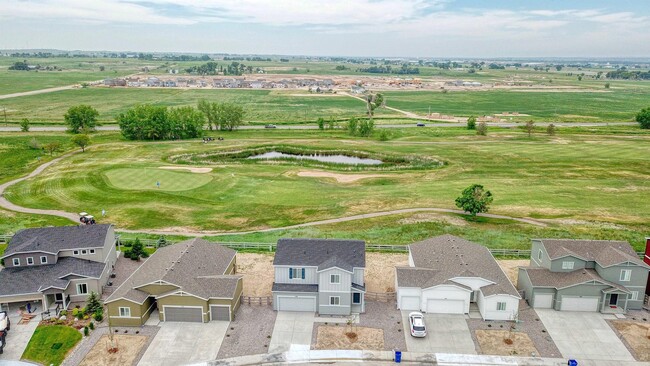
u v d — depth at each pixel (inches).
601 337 1779.0
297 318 1909.4
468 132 6688.0
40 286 1932.8
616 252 2009.1
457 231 2876.5
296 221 3097.9
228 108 6781.5
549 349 1705.2
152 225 2999.5
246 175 4254.4
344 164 4854.8
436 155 5123.0
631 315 1936.5
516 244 2691.9
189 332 1801.2
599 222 3031.5
